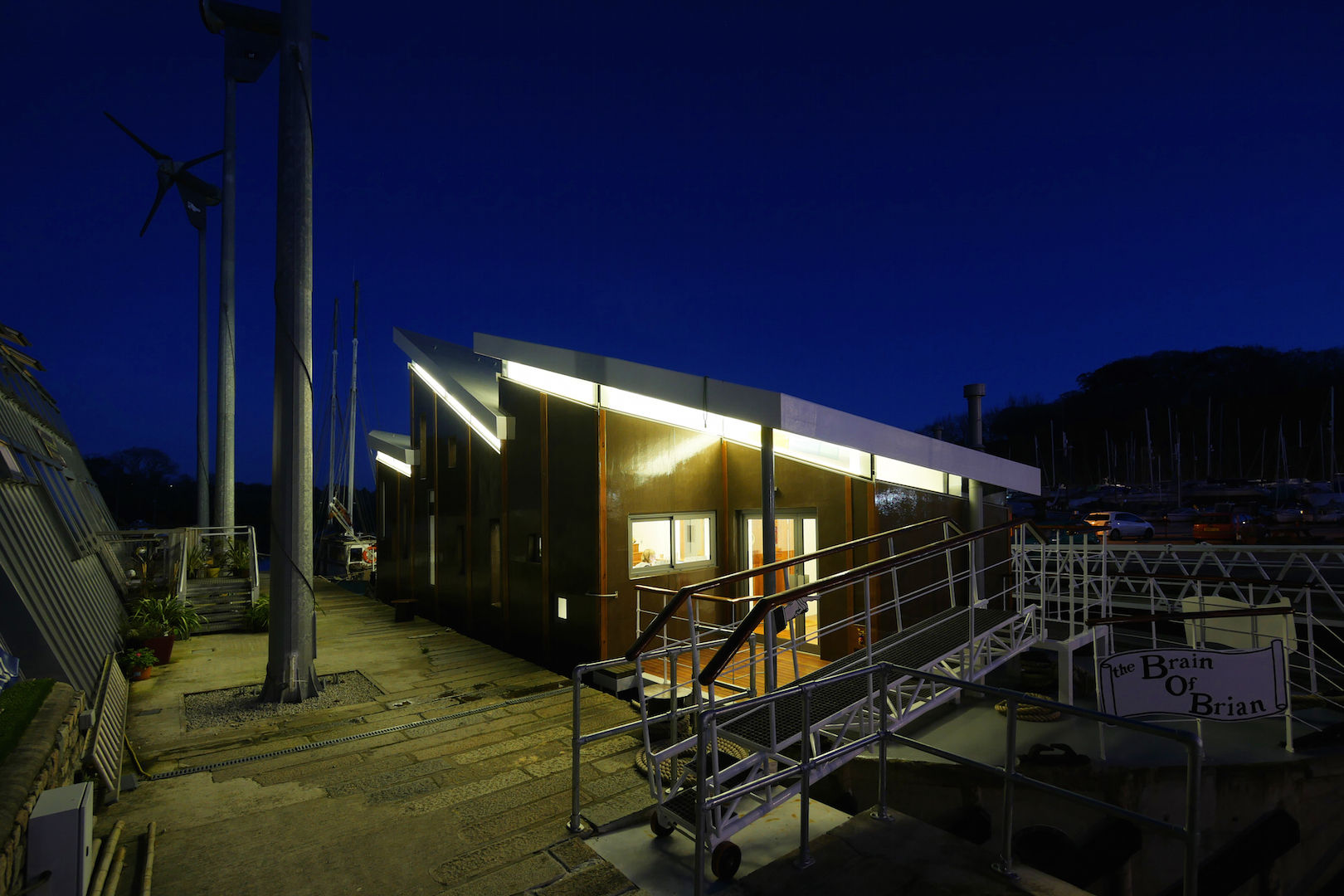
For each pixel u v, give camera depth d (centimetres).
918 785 654
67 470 1452
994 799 638
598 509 921
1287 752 677
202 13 1677
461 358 1591
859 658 637
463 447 1334
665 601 977
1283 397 8962
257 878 437
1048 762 638
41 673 619
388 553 1777
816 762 429
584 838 484
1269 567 1648
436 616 1450
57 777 424
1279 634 802
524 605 1088
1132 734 709
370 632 1339
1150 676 623
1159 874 630
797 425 715
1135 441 9769
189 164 2575
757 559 1020
